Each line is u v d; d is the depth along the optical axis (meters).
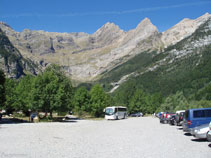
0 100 38.75
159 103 117.00
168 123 39.12
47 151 11.75
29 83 57.69
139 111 110.31
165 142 15.59
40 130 24.03
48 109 45.97
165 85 186.25
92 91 74.31
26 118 55.78
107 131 24.23
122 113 64.62
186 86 162.62
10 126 28.33
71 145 13.99
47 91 44.91
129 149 12.70
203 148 13.16
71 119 56.59
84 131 24.14
